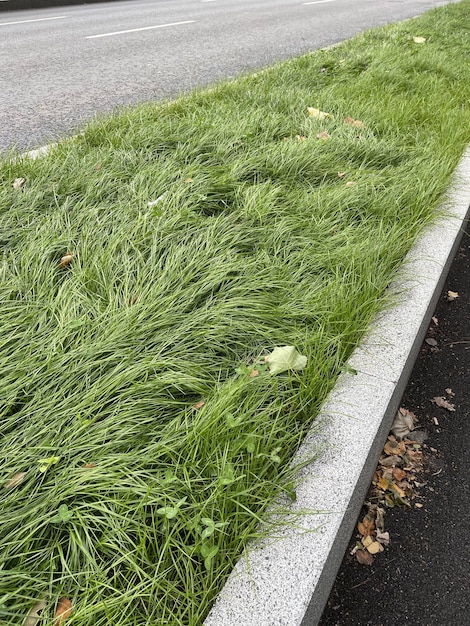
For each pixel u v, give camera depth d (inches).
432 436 92.8
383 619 68.1
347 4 600.1
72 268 97.7
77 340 81.3
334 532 61.5
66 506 60.1
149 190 120.3
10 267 98.9
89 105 214.2
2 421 71.1
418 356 109.4
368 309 93.2
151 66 287.4
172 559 58.1
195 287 91.4
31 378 75.2
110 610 53.7
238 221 112.1
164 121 159.2
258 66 276.5
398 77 212.7
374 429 73.7
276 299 91.8
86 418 70.4
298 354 81.0
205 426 68.0
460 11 400.5
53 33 410.9
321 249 104.7
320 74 217.9
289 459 70.0
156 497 61.6
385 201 120.0
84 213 111.3
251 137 148.6
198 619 54.4
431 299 102.1
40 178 125.0
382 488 84.4
